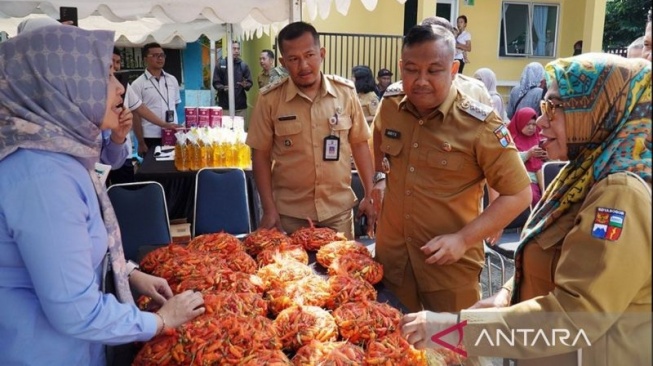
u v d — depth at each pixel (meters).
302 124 2.56
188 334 1.26
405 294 2.07
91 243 1.12
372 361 1.25
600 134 1.11
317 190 2.61
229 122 4.62
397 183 2.03
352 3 7.39
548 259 1.23
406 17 7.41
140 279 1.54
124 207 2.92
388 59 7.66
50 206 1.04
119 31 6.36
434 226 1.95
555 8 8.70
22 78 1.10
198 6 3.60
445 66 1.76
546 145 1.22
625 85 1.06
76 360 1.18
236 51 8.48
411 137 1.96
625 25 11.45
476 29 8.43
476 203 1.97
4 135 1.07
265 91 2.63
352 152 2.79
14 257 1.10
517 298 1.39
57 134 1.10
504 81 8.69
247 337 1.28
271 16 3.72
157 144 5.29
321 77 2.58
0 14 4.26
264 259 1.92
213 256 1.83
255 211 3.92
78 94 1.12
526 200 1.82
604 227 1.00
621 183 1.01
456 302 1.99
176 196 3.98
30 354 1.13
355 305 1.50
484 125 1.81
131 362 1.38
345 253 1.91
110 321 1.11
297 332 1.39
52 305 1.04
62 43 1.11
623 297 1.00
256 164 2.66
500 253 3.15
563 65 1.15
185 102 9.14
